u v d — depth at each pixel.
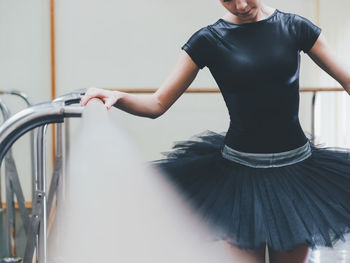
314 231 1.39
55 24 5.11
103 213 0.84
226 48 1.56
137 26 5.14
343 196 1.49
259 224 1.41
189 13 5.14
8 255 3.19
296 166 1.57
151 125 5.16
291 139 1.58
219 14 5.15
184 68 1.61
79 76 5.15
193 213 1.46
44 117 0.94
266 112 1.56
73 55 5.14
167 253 1.12
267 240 1.39
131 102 1.47
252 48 1.54
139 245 0.93
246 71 1.54
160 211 1.20
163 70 5.18
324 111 5.04
